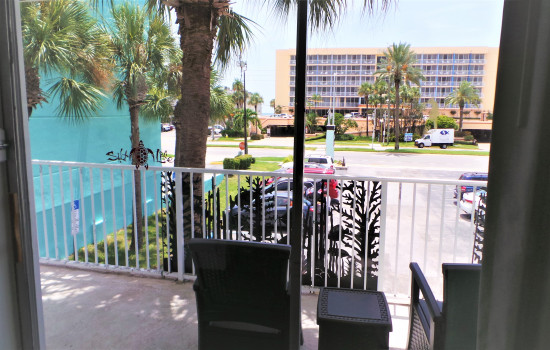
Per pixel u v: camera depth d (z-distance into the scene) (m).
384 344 1.77
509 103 0.76
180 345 2.16
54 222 3.37
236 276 1.78
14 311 1.33
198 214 3.11
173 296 2.72
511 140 0.76
